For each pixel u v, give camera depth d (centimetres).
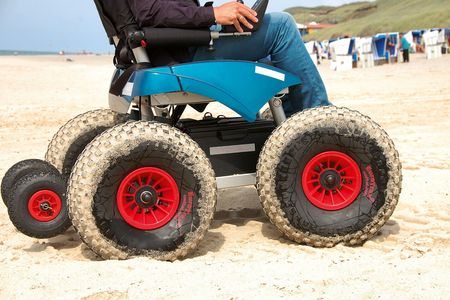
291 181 379
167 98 389
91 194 350
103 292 293
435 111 1132
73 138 457
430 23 10800
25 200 382
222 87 386
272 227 437
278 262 343
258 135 408
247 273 320
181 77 378
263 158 381
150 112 418
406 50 3181
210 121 438
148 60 394
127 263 342
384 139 386
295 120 381
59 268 337
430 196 510
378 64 3155
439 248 370
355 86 1761
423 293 281
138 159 356
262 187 381
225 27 396
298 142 378
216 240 408
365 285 294
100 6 410
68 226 393
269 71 397
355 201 386
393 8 14950
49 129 1055
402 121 1011
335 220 383
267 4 396
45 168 409
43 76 2511
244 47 409
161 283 306
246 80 391
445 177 580
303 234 382
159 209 366
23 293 301
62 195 389
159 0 383
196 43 389
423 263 324
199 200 366
